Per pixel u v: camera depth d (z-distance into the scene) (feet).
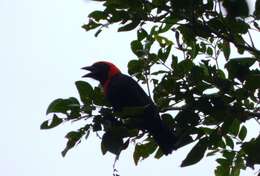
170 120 29.07
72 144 28.32
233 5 23.47
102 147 27.48
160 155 31.37
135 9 28.32
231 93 26.66
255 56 28.22
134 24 28.86
